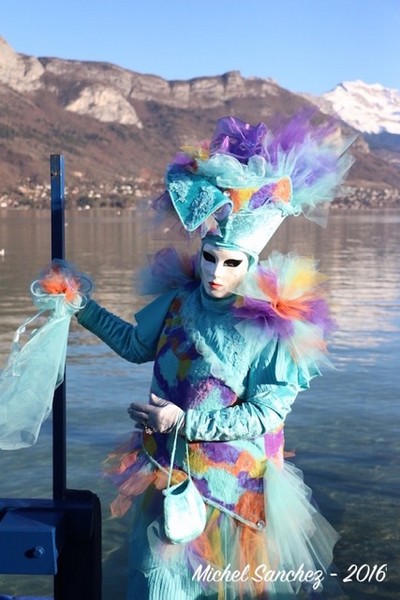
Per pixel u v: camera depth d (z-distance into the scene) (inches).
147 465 111.1
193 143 113.2
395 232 2090.3
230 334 109.3
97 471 218.2
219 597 108.1
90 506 106.5
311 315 110.2
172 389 111.7
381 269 952.9
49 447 242.2
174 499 102.1
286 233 1860.2
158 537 106.7
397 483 213.2
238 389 108.7
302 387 110.5
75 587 107.4
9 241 1641.2
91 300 120.7
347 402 300.7
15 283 787.4
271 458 110.5
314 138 115.0
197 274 118.7
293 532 109.7
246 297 108.6
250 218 109.2
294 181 114.0
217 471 107.4
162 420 105.8
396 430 263.7
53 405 110.1
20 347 113.2
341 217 3818.9
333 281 786.8
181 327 113.1
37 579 165.6
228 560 108.0
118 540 175.0
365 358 391.9
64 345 111.2
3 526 100.7
